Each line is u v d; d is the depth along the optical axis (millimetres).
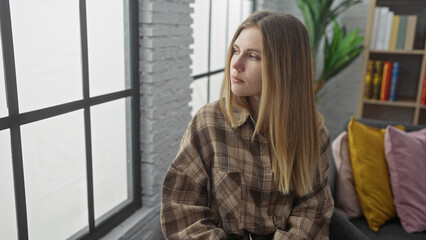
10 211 1060
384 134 1668
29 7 1048
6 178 1034
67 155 1253
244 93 951
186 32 1780
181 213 997
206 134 1024
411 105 2953
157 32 1536
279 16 938
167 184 1021
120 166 1576
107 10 1377
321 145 1073
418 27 3074
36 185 1146
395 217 1606
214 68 2457
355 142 1606
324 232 1034
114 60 1446
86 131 1321
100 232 1437
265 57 896
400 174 1558
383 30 2949
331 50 2934
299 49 943
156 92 1608
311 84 990
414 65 3162
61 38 1169
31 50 1068
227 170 999
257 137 1012
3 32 964
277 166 1007
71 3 1192
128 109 1568
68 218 1295
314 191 1062
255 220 1015
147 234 1676
